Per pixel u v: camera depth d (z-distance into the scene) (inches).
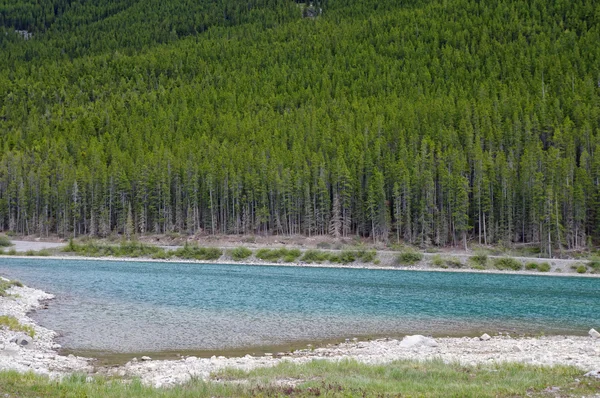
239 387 739.4
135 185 5570.9
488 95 6742.1
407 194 4645.7
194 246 4384.8
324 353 1173.1
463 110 6048.2
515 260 3663.9
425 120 5935.0
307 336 1408.7
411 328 1541.6
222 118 7273.6
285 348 1261.1
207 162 5428.2
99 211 5457.7
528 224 4525.1
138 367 1003.3
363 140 5629.9
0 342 1156.5
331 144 5615.2
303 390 721.6
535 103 6102.4
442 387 741.3
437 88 7608.3
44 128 7746.1
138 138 6747.1
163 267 3543.3
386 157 5182.1
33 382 752.3
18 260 3976.4
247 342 1326.3
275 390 721.6
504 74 7696.9
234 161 5477.4
